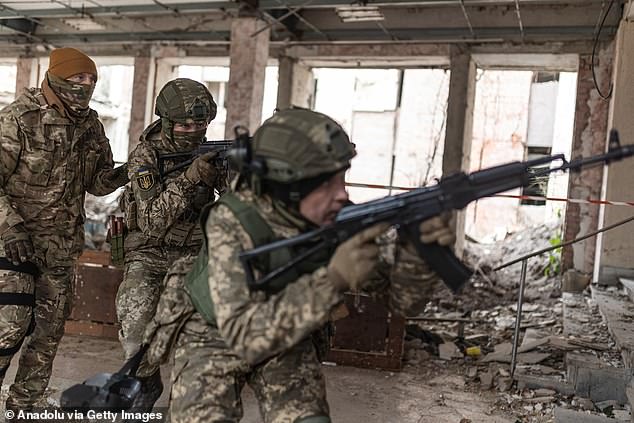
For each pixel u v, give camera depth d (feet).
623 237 24.40
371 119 53.98
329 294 5.47
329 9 32.53
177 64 38.86
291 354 6.61
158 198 10.11
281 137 5.98
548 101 49.14
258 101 29.68
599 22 27.40
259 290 5.87
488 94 49.90
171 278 7.16
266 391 6.48
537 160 5.99
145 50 37.63
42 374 10.72
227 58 36.70
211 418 6.25
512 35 29.40
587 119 28.63
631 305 20.72
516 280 29.71
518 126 49.52
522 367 16.29
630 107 24.72
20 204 10.28
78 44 39.01
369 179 53.98
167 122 10.66
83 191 11.10
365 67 35.86
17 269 9.73
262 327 5.53
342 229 5.81
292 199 6.02
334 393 14.78
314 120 6.04
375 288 6.95
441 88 52.44
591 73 28.63
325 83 54.60
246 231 6.07
